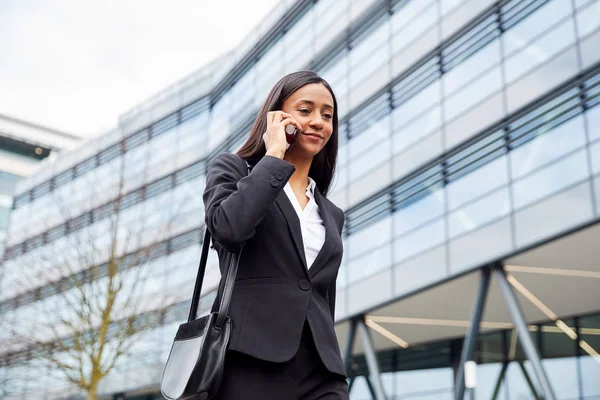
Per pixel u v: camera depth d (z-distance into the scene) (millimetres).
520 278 15711
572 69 13883
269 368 2010
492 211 15156
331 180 2645
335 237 2268
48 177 37031
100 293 18781
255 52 27312
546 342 18219
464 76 16844
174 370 2049
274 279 2096
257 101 26500
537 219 13969
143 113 33469
